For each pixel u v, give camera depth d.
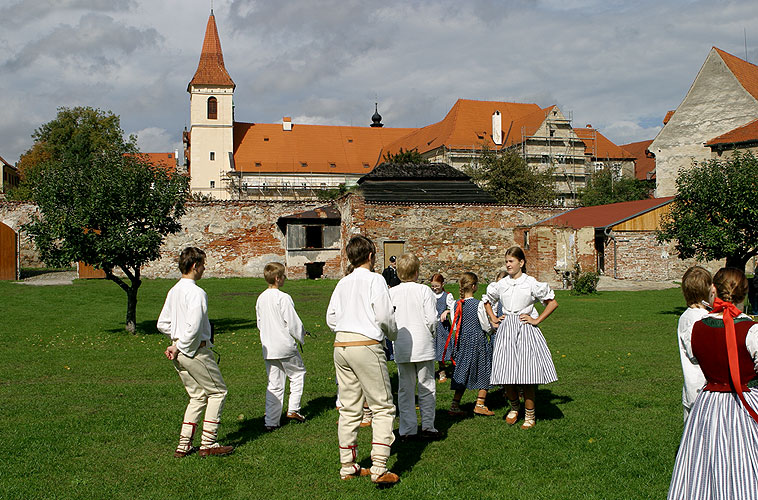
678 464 4.25
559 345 12.93
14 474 5.57
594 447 6.27
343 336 5.59
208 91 72.44
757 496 3.92
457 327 7.73
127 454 6.19
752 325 4.11
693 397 5.02
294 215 33.31
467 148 68.50
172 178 16.08
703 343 4.25
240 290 26.72
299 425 7.29
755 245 17.25
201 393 6.19
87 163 16.02
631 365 10.66
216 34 74.56
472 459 6.00
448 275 32.06
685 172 19.19
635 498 5.02
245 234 33.88
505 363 6.91
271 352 7.15
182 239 32.97
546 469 5.71
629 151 81.44
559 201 58.66
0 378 9.96
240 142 74.94
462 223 32.41
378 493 5.21
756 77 44.38
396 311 6.62
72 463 5.91
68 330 15.41
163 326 6.18
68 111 60.28
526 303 6.98
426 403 6.72
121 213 15.00
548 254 30.31
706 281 5.04
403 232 31.62
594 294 25.95
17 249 28.22
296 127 79.00
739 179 17.17
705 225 17.78
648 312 19.20
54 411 7.81
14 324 16.05
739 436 4.01
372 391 5.49
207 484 5.41
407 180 34.91
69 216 14.57
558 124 67.62
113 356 12.11
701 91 43.34
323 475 5.64
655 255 32.06
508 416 7.31
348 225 31.62
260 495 5.19
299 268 33.25
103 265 15.02
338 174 75.25
